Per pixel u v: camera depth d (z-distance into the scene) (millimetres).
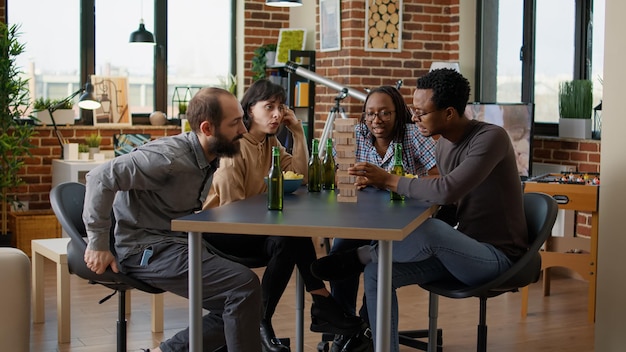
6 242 6586
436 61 7059
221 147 3066
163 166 2969
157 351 3111
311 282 3506
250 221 2594
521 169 5891
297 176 3475
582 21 6145
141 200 3031
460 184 2979
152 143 3057
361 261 3252
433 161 3955
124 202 3020
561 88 6145
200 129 3066
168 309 4828
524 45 6621
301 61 7312
